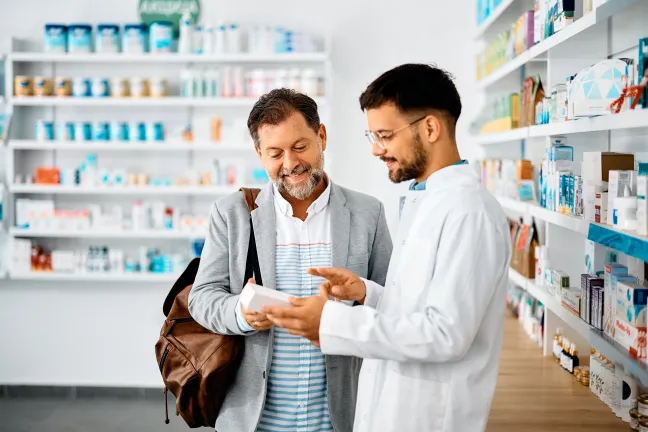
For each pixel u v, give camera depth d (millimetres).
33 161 5660
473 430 1715
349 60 5570
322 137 2217
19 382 5688
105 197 5688
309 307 1652
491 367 1736
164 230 5445
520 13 4109
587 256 2959
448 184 1712
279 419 2123
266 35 5375
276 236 2203
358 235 2254
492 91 5039
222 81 5430
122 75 5633
